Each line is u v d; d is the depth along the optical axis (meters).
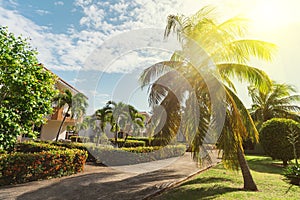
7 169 5.55
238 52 6.95
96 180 6.45
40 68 6.30
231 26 7.25
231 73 6.95
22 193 4.89
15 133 5.55
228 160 6.11
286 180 7.19
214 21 7.20
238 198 4.84
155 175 7.36
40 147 9.43
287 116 19.34
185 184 6.29
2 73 5.39
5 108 5.49
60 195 4.88
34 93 6.03
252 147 21.02
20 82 5.51
